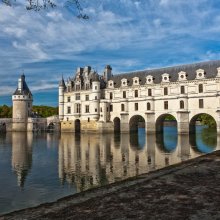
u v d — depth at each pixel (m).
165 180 19.81
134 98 103.75
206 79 87.06
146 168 36.75
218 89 84.88
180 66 98.31
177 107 92.44
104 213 13.66
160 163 40.34
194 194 16.22
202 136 84.56
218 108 84.38
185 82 91.44
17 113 139.00
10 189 27.48
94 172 34.91
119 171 35.22
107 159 44.75
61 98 125.50
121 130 105.50
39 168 38.19
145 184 18.88
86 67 123.31
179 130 89.75
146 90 101.00
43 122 135.12
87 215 13.52
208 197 15.62
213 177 20.36
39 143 73.00
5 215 14.34
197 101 88.81
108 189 18.36
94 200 15.87
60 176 33.06
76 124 121.44
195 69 93.31
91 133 111.38
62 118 125.19
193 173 21.84
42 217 13.62
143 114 100.94
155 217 12.89
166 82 95.81
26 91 142.75
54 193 25.95
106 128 108.25
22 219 13.55
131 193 16.89
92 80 114.62
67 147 62.47
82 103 118.19
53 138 89.62
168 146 60.59
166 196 15.99
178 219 12.59
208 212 13.32
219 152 33.47
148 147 59.56
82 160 44.22
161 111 96.56
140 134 102.50
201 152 50.31
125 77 112.44
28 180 31.22
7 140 83.19
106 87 115.06
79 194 17.61
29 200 23.94
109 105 110.75
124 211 13.82
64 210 14.47
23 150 58.12
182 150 53.53
